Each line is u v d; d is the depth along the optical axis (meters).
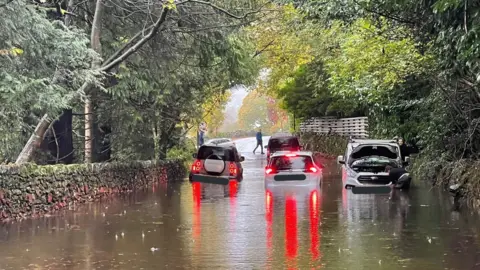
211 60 24.78
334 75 29.64
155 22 21.73
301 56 38.31
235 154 28.33
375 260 10.15
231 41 25.55
